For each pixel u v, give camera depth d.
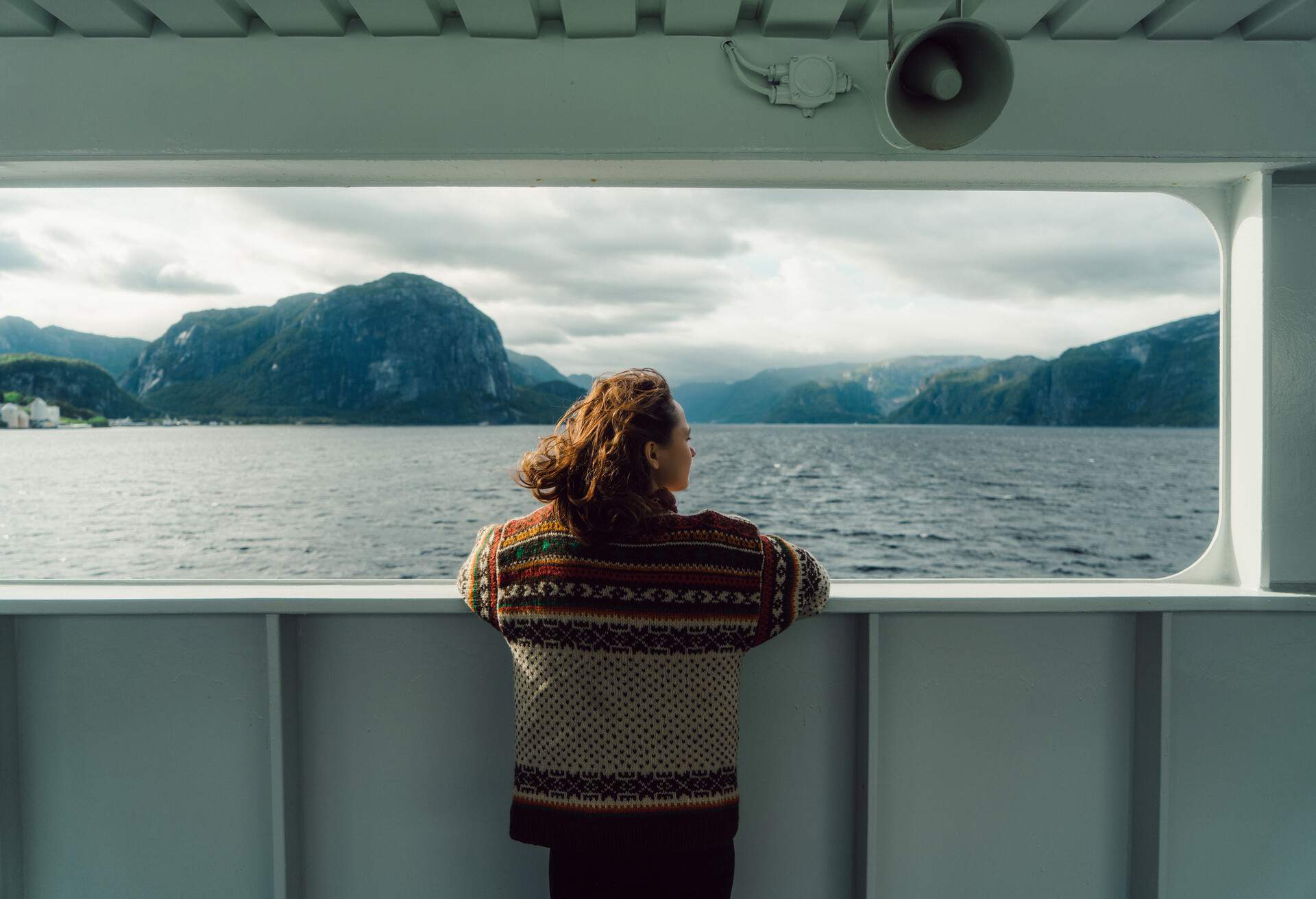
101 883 1.62
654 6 1.61
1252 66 1.68
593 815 0.99
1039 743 1.68
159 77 1.65
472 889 1.64
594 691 0.99
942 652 1.66
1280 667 1.70
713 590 1.00
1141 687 1.67
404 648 1.62
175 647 1.60
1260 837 1.71
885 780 1.66
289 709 1.59
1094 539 62.47
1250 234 1.80
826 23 1.62
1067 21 1.61
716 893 1.03
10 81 1.64
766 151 1.67
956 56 1.45
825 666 1.65
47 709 1.61
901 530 65.25
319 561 60.78
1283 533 1.75
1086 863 1.69
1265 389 1.75
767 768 1.65
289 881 1.58
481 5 1.53
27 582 1.70
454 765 1.63
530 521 1.09
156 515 71.00
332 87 1.66
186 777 1.61
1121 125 1.69
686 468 1.11
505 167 1.75
